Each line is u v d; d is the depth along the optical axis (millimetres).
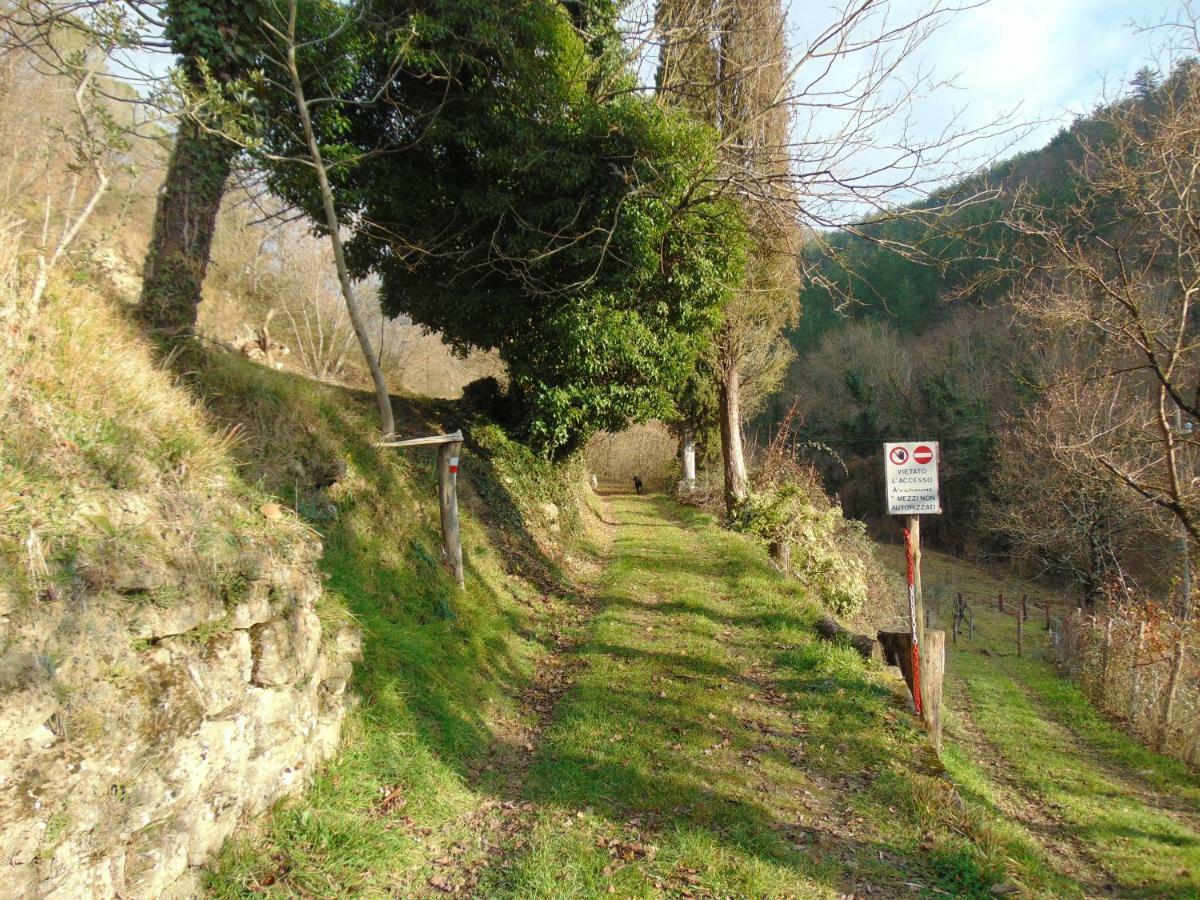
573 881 3738
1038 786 7926
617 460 38938
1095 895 4656
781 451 22875
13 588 2562
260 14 7066
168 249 5785
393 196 10391
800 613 9398
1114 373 10703
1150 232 9875
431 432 10969
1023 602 24516
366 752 4602
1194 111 9172
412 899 3586
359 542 6621
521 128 10086
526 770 5188
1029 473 22703
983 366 33844
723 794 4770
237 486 4625
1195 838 6242
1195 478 10078
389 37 8961
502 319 11781
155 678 3045
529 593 9805
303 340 20703
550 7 9852
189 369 5500
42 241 4859
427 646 6117
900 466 6117
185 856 3086
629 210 10203
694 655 7758
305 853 3639
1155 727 10008
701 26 10469
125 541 3156
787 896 3688
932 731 5742
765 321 20641
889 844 4254
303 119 6938
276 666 3840
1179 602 13156
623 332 11766
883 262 44562
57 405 3619
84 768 2588
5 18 6000
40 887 2369
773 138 10734
